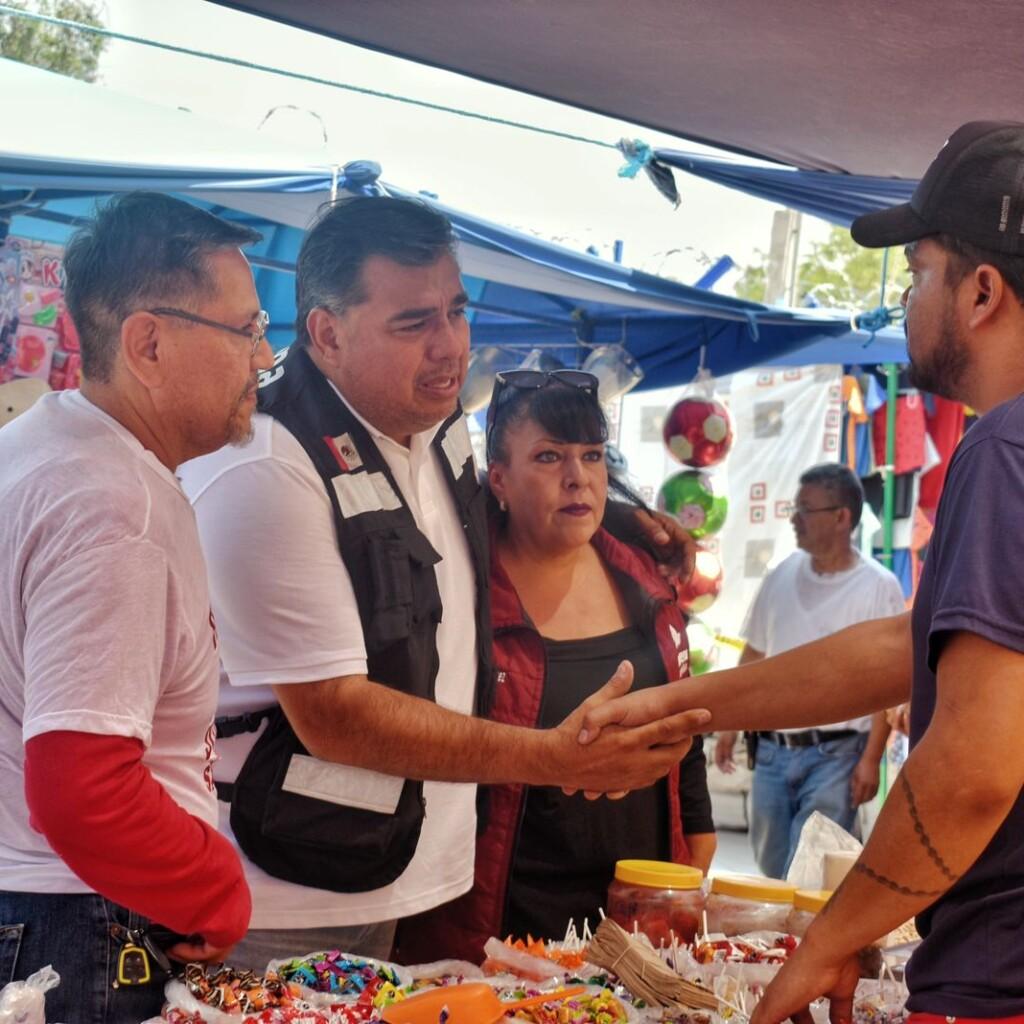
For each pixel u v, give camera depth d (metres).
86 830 1.47
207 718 1.74
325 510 2.07
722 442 5.11
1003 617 1.32
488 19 2.51
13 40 9.88
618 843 2.61
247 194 3.60
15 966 1.58
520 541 2.72
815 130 3.18
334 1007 1.65
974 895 1.41
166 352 1.64
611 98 3.03
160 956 1.62
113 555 1.51
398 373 2.11
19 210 3.48
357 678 2.04
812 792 5.27
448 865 2.35
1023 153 1.48
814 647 2.05
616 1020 1.68
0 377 3.44
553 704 2.58
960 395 1.53
